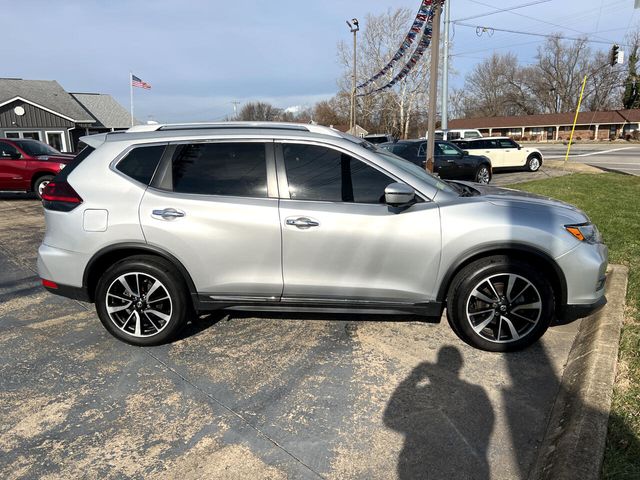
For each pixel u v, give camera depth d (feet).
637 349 10.76
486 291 11.50
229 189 11.52
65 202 11.69
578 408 8.68
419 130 157.58
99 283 11.79
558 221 11.27
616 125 184.34
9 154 37.81
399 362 11.25
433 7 29.07
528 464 7.91
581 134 192.13
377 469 7.82
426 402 9.65
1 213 33.17
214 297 11.78
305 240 11.22
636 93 211.20
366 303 11.58
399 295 11.47
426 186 11.53
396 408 9.46
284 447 8.38
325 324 13.41
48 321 13.88
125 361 11.48
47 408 9.59
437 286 11.36
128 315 12.09
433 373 10.75
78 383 10.50
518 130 207.82
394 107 143.84
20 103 91.66
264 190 11.46
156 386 10.36
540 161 62.28
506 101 249.14
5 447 8.45
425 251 11.13
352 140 11.79
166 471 7.81
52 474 7.78
